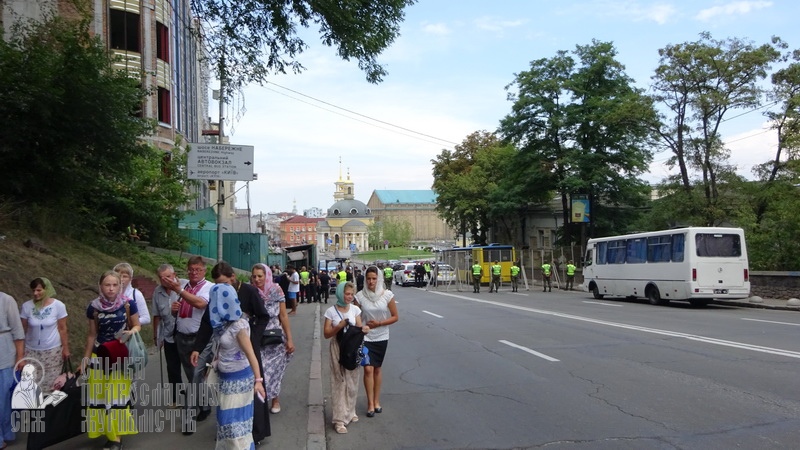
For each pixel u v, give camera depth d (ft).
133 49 85.30
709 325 48.34
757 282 74.33
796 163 76.48
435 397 26.27
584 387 26.99
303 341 45.27
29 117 41.42
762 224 80.33
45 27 44.55
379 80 46.60
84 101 42.63
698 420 21.20
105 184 56.54
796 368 29.53
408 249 455.63
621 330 45.98
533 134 132.98
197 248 88.43
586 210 121.90
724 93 87.20
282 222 549.13
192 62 128.67
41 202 47.39
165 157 71.92
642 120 93.09
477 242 198.08
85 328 32.81
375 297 23.50
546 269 113.91
